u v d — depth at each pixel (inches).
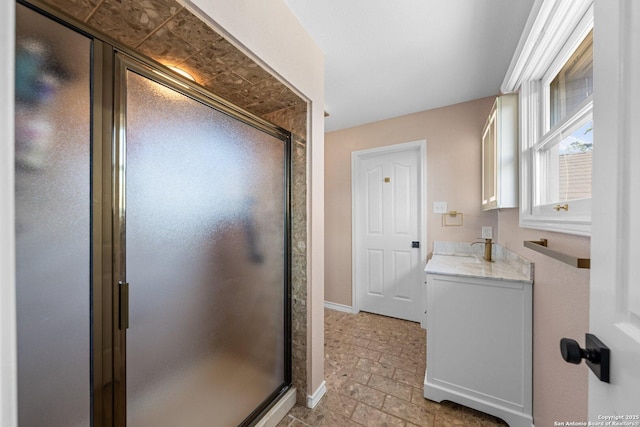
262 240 52.5
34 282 23.4
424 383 61.8
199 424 39.7
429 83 79.4
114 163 28.8
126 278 30.1
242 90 52.0
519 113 56.0
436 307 61.2
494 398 54.8
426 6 49.2
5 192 11.9
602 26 19.1
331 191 123.6
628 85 16.3
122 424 29.8
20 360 22.7
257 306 51.4
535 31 39.1
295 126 59.9
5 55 11.8
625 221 16.6
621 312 16.8
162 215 34.1
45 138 24.0
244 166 47.8
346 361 77.1
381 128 109.7
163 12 31.9
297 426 53.3
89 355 27.3
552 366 41.9
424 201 100.9
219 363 43.2
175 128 35.6
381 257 114.0
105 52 28.2
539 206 48.4
